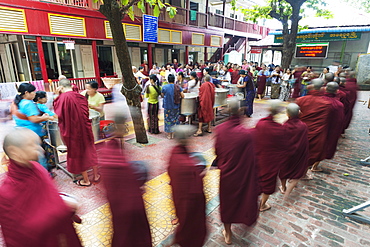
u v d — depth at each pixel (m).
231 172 2.38
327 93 4.06
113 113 1.86
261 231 2.84
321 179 4.13
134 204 1.84
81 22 9.18
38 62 10.27
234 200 2.43
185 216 2.13
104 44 12.59
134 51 14.37
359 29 14.53
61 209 1.48
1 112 7.10
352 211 3.10
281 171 3.22
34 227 1.35
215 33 16.31
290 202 3.45
